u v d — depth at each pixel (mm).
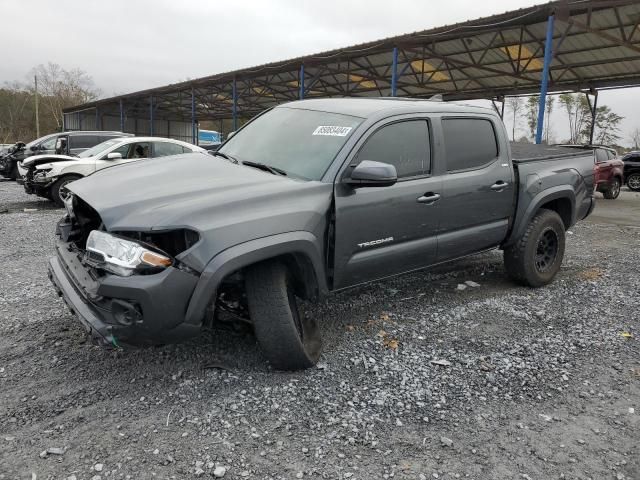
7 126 76938
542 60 20703
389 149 3957
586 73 22406
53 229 8461
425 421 2941
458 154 4512
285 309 3234
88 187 3438
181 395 3119
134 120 48969
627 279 5973
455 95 28984
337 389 3242
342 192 3576
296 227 3246
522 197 5094
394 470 2518
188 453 2582
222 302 3467
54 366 3451
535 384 3400
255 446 2660
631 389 3389
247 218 3082
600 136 48500
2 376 3303
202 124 69375
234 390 3191
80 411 2928
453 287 5449
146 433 2734
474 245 4766
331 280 3648
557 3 13695
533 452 2699
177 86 31844
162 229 2836
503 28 15742
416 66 23594
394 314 4566
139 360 3551
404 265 4160
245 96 35250
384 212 3832
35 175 11172
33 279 5469
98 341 2947
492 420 2980
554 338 4145
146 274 2826
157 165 3879
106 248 2889
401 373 3471
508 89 26500
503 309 4766
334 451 2648
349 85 29203
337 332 4125
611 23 16375
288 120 4348
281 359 3342
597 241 8781
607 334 4266
